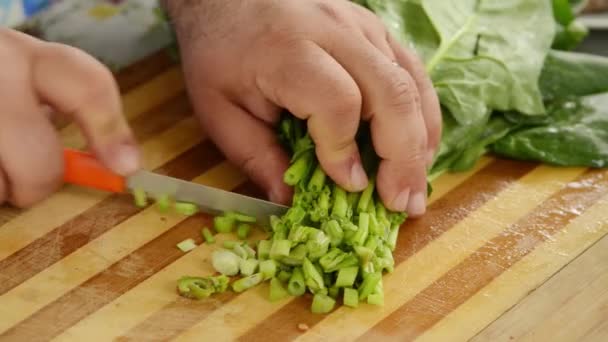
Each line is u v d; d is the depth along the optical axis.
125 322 0.67
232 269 0.69
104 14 0.86
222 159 0.76
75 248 0.71
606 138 0.76
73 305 0.68
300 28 0.70
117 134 0.70
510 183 0.75
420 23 0.77
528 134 0.77
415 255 0.71
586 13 0.89
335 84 0.68
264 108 0.72
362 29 0.73
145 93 0.80
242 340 0.67
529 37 0.79
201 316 0.68
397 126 0.69
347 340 0.67
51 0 0.87
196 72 0.74
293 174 0.70
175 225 0.72
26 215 0.72
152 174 0.72
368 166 0.72
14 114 0.68
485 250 0.71
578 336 0.67
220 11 0.74
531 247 0.71
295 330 0.67
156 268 0.70
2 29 0.70
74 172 0.72
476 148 0.76
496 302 0.69
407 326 0.67
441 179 0.75
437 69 0.76
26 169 0.69
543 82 0.79
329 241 0.69
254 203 0.72
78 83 0.68
